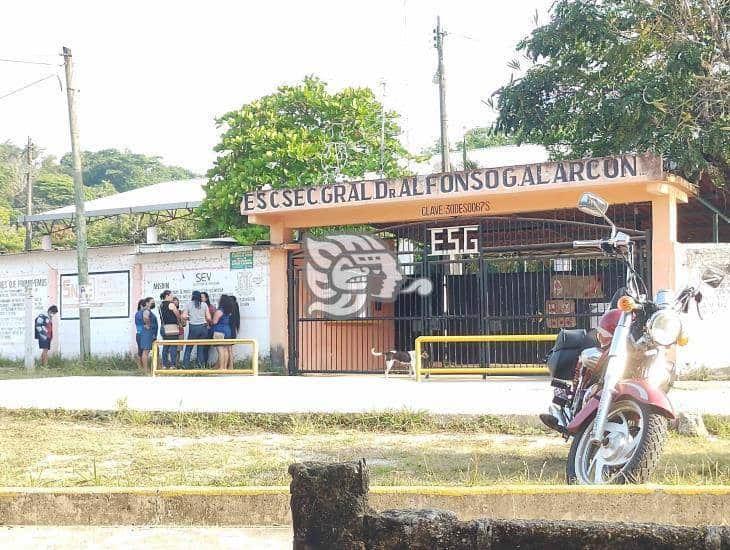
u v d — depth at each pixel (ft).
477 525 10.31
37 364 72.38
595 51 61.21
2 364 73.82
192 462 27.14
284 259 61.57
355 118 81.82
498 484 22.02
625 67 61.05
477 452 28.02
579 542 10.07
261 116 81.20
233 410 35.35
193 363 63.41
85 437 32.73
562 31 60.95
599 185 50.93
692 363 49.11
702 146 55.67
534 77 63.72
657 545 9.89
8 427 35.19
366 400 37.45
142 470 25.94
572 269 58.29
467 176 54.39
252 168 78.07
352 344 64.34
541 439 30.68
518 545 10.22
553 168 51.98
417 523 10.46
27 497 20.43
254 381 50.96
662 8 58.44
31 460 27.99
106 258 70.28
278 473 24.85
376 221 58.95
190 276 66.18
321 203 58.39
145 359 63.21
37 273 74.84
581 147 63.52
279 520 19.92
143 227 114.62
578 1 60.75
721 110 56.44
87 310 68.44
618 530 10.00
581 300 56.80
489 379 52.29
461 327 61.16
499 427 32.45
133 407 37.01
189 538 18.63
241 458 27.86
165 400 38.96
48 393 42.57
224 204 79.05
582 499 19.26
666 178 49.73
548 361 25.05
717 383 46.60
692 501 18.95
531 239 64.75
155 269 67.87
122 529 19.67
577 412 22.91
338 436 32.19
